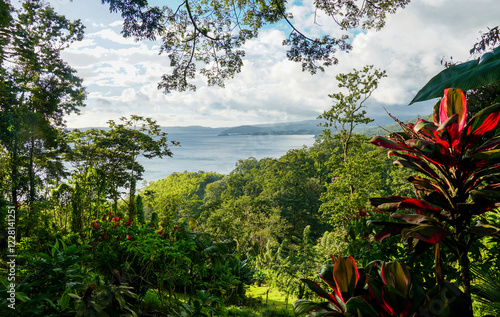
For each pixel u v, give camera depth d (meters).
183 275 3.27
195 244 3.15
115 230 3.95
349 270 1.35
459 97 1.21
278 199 36.75
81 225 10.18
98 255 3.52
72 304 1.82
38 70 6.77
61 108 7.40
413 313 1.16
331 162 15.76
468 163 1.17
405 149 1.27
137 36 4.64
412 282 1.29
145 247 3.06
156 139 17.88
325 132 15.77
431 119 1.41
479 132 1.18
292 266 7.21
